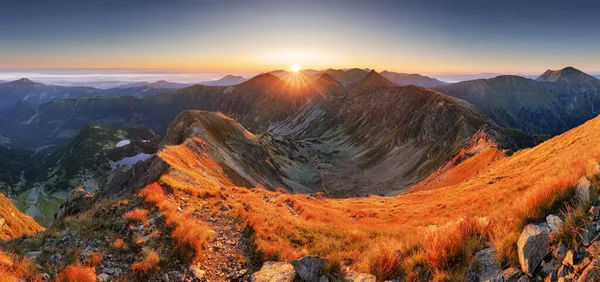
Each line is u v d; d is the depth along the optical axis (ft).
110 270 37.06
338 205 135.74
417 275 27.99
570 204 25.77
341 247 49.96
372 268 31.89
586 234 21.65
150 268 37.17
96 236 44.57
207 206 66.64
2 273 31.09
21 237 47.37
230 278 39.91
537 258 22.67
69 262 37.52
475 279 24.80
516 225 27.12
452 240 28.40
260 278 35.70
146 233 45.62
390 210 120.16
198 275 38.34
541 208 26.73
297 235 57.06
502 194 75.05
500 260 24.56
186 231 45.65
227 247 47.85
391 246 35.81
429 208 110.22
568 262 20.98
